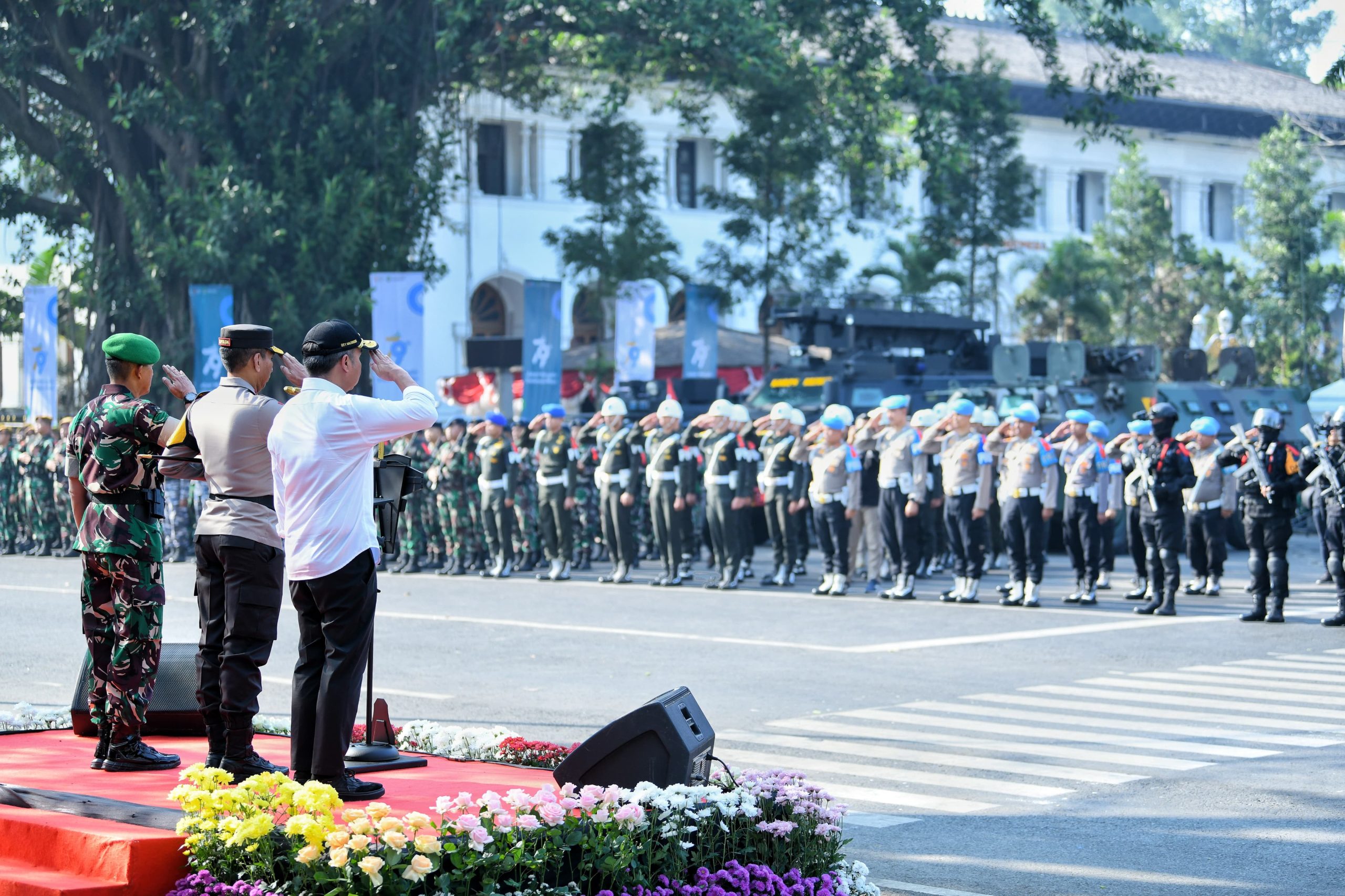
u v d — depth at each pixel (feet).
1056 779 48.70
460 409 196.65
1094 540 100.42
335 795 28.32
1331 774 49.16
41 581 124.67
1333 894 36.47
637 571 130.11
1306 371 264.52
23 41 162.81
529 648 80.12
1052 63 188.44
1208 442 104.94
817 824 32.68
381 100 164.55
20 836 30.91
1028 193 256.73
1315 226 280.72
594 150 219.20
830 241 238.48
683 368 177.37
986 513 102.99
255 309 164.66
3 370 212.23
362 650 33.42
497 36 172.86
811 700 63.62
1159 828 42.78
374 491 35.96
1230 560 136.77
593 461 135.33
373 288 156.97
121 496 38.27
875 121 195.42
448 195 254.06
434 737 44.55
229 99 164.25
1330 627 87.51
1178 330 271.08
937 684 67.46
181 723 43.42
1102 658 75.31
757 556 148.46
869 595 108.27
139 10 157.99
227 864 28.48
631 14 164.04
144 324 169.58
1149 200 278.67
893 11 180.65
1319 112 343.26
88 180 173.06
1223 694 64.59
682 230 280.72
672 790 30.63
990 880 37.81
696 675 70.69
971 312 246.88
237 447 36.09
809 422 152.56
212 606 37.06
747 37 161.48
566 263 223.92
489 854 27.81
